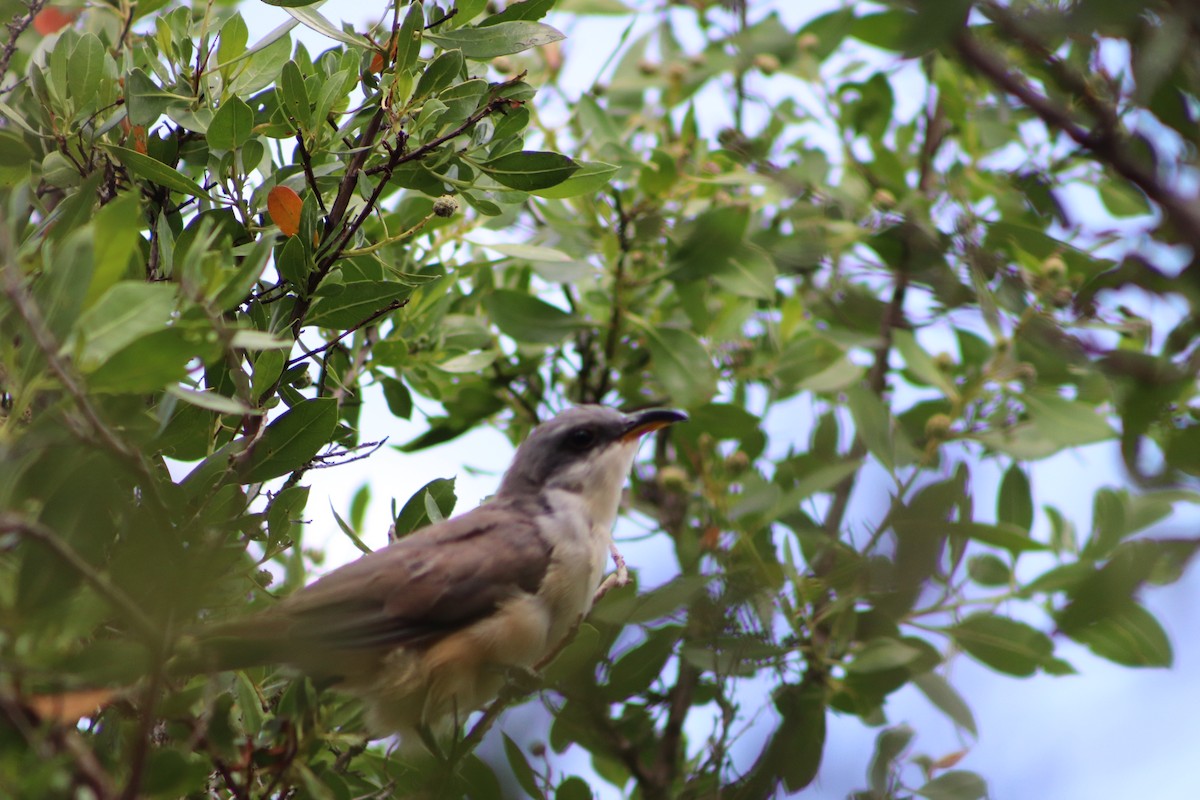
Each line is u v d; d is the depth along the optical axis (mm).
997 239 11523
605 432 12086
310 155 9875
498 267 14156
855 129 14406
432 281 11586
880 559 10250
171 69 10734
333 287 9781
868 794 10070
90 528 7047
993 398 12297
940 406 12812
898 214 12445
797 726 9984
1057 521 11859
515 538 10961
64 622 6863
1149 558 9664
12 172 10508
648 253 13883
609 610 10469
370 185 10438
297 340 9898
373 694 10227
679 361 12844
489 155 10234
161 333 6547
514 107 10109
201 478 8695
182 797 7844
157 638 6359
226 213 10344
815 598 10688
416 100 9609
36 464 7047
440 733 10391
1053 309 10766
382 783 9984
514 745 9930
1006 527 10102
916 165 14656
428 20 10227
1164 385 8648
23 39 12781
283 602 9617
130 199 6727
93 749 7434
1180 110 8320
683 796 9703
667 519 13383
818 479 10805
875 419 10969
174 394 7289
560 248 13594
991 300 10906
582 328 13203
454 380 13805
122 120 10617
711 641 9953
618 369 14133
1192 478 8562
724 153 14031
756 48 13188
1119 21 7363
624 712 10688
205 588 7039
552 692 10047
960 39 7984
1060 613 10195
